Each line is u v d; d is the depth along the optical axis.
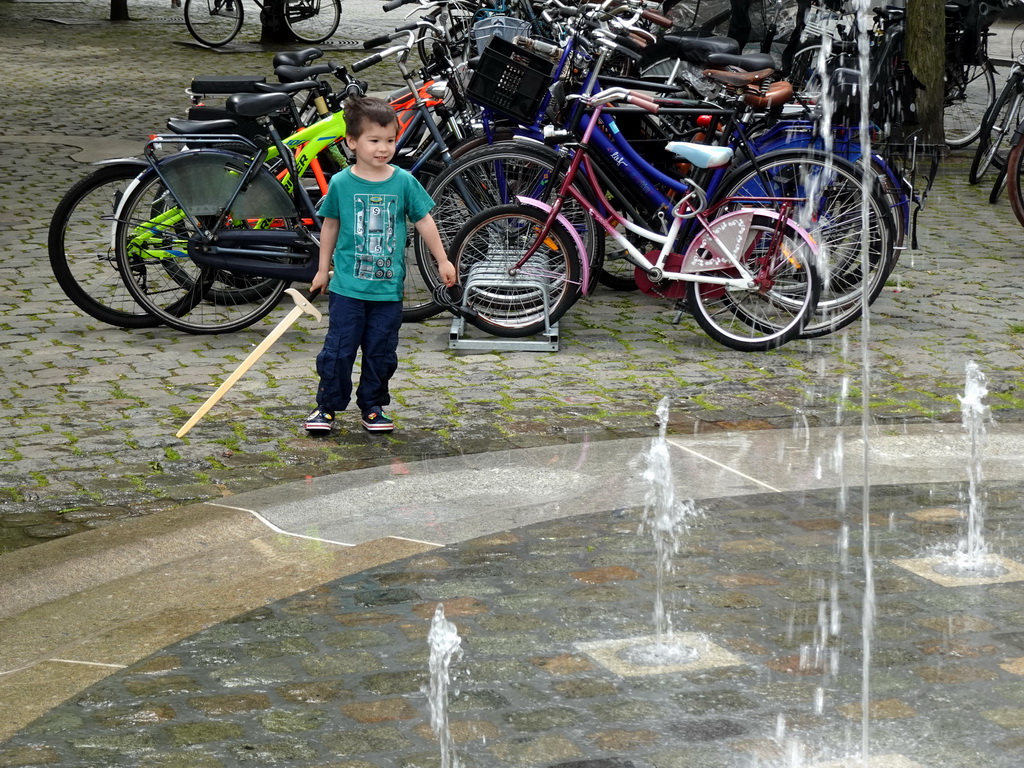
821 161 7.14
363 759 3.10
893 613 3.87
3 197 10.45
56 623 3.89
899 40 11.05
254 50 21.23
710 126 7.59
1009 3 12.91
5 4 28.03
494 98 7.34
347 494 4.94
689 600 3.98
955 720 3.27
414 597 4.02
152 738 3.20
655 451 5.42
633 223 7.11
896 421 5.83
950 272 8.67
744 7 10.43
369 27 24.50
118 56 20.25
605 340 7.27
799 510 4.74
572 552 4.36
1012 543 4.41
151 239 7.13
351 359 5.59
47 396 6.14
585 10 7.54
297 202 7.32
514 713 3.31
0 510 4.79
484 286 7.05
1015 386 6.36
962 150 12.91
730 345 7.04
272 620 3.87
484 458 5.35
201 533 4.56
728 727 3.23
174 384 6.37
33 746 3.16
